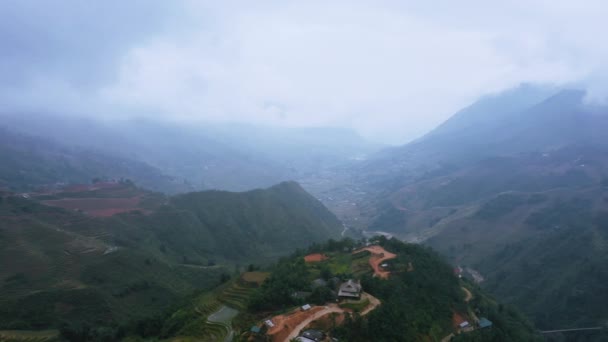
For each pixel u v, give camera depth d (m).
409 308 104.00
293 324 87.25
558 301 178.25
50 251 164.50
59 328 119.88
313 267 131.75
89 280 150.75
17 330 116.69
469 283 155.62
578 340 156.00
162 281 166.88
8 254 156.00
